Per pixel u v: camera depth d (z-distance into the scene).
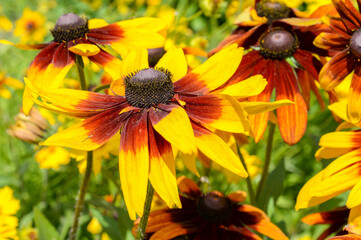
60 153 0.62
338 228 0.46
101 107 0.41
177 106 0.39
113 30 0.48
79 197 0.48
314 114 0.71
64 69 0.45
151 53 0.49
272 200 0.52
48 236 0.54
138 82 0.40
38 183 0.70
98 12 1.00
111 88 0.41
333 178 0.40
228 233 0.47
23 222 0.62
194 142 0.37
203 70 0.41
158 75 0.40
